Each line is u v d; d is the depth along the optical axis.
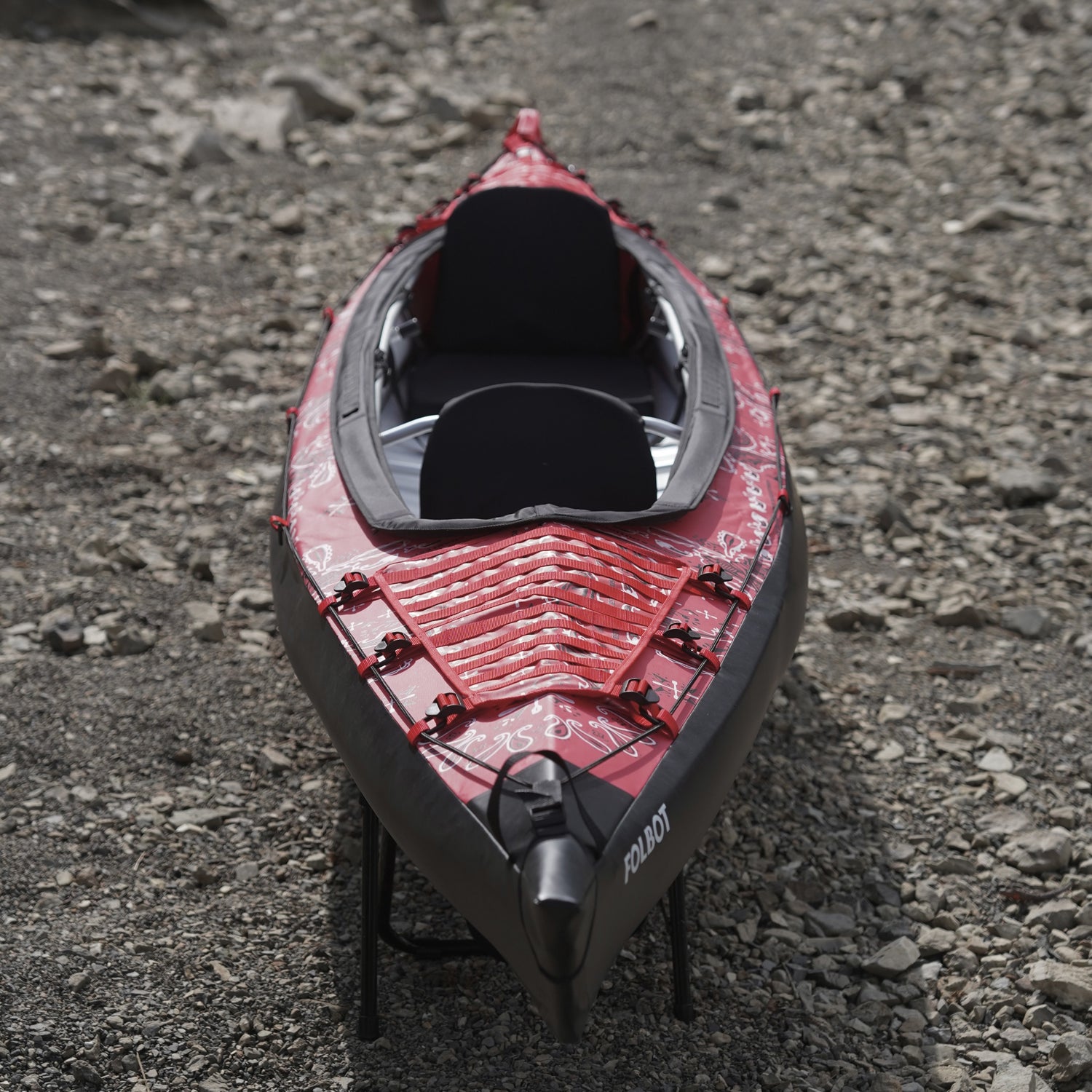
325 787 3.47
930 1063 2.72
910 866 3.29
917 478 5.19
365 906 2.68
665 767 2.37
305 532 3.09
